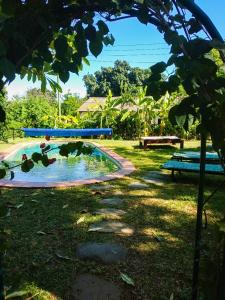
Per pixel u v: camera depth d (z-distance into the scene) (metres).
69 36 1.63
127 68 39.91
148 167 8.23
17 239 3.59
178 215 4.44
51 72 1.95
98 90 41.00
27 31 1.38
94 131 13.62
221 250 1.51
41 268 2.98
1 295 1.90
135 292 2.63
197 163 6.81
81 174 8.81
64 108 26.91
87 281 2.79
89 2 1.41
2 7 1.25
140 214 4.47
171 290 2.65
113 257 3.19
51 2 1.38
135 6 1.35
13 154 11.52
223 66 1.24
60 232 3.80
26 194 5.45
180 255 3.25
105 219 4.24
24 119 19.56
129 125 16.86
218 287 1.48
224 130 1.27
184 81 1.26
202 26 1.33
